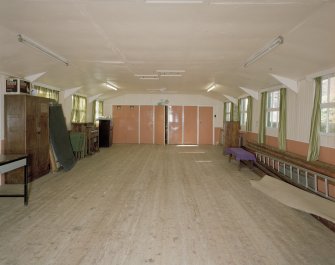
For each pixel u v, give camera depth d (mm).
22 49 4625
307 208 3811
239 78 7680
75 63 6098
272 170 6582
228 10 3135
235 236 3227
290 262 2662
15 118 5562
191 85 10266
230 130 9789
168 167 7555
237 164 8117
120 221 3621
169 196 4777
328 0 2775
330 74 4828
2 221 3596
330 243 3082
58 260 2639
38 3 2980
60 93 8930
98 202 4402
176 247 2926
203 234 3262
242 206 4297
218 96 12984
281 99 6766
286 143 6703
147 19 3451
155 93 13914
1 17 3385
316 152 5164
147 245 2961
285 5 2947
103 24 3625
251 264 2617
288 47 4324
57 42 4461
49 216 3781
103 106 14195
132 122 14227
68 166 7047
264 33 3887
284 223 3645
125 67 6629
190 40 4324
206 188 5355
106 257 2705
